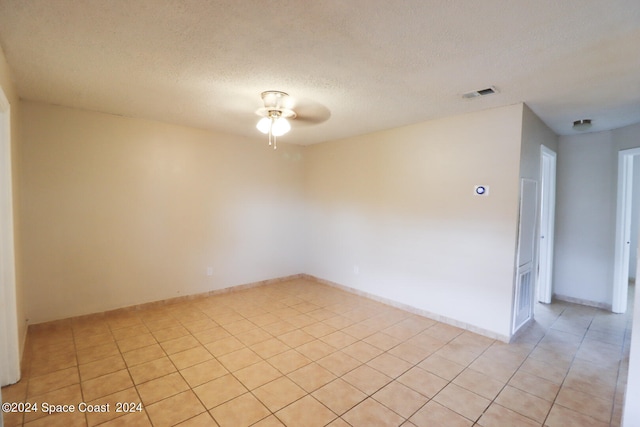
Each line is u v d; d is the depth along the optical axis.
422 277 3.74
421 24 1.71
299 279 5.36
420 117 3.51
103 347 2.87
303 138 4.75
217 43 1.95
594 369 2.60
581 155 4.16
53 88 2.73
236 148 4.56
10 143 2.28
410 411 2.06
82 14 1.66
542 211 4.27
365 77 2.42
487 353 2.85
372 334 3.23
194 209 4.20
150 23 1.74
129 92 2.81
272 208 5.02
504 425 1.95
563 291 4.37
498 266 3.11
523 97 2.80
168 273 4.02
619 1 1.47
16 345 2.30
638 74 2.29
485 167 3.19
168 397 2.17
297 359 2.71
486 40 1.86
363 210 4.43
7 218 2.23
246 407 2.08
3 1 1.53
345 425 1.93
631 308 4.12
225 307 3.96
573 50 1.96
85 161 3.39
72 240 3.35
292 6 1.57
